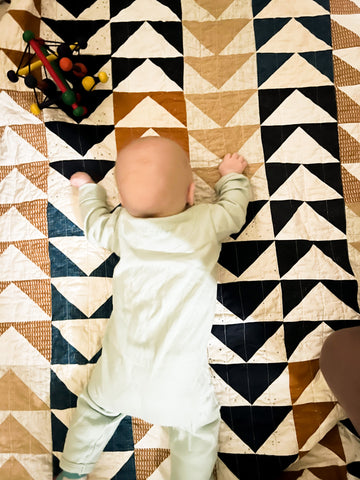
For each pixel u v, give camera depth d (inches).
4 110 38.5
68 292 36.4
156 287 31.7
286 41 39.4
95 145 38.4
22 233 37.3
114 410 32.4
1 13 42.4
